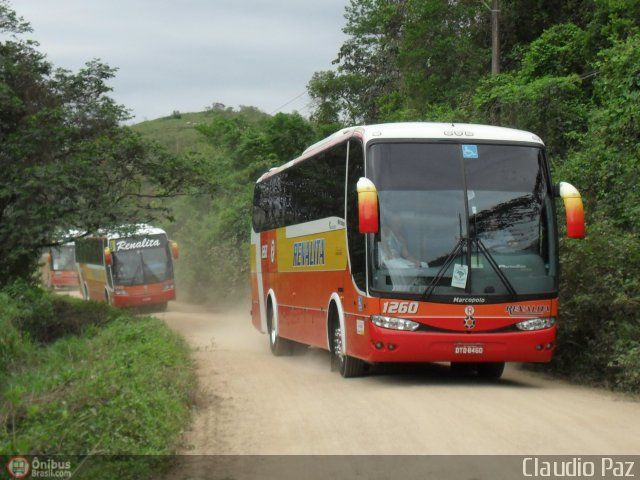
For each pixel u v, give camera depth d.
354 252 12.74
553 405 10.33
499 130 12.76
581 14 29.75
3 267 25.36
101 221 22.56
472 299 11.85
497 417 9.42
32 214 22.20
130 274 35.50
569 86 23.03
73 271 57.62
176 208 44.12
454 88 32.44
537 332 11.98
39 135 22.80
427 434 8.59
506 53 32.50
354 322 12.67
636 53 15.84
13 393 9.29
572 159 18.19
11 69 23.73
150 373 11.19
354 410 10.07
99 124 24.41
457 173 12.26
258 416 10.02
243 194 37.88
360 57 41.97
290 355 18.41
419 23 33.72
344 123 41.06
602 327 13.13
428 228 12.03
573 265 13.61
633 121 15.89
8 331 16.81
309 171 15.92
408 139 12.35
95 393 9.30
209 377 13.77
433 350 11.80
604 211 15.18
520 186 12.37
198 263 40.25
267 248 19.72
